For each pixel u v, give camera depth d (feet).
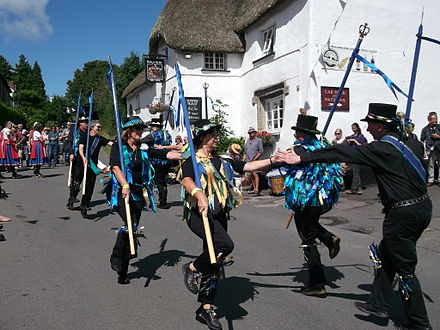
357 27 37.99
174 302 13.46
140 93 67.26
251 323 11.98
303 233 13.75
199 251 19.01
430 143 33.60
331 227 23.73
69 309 12.89
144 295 14.01
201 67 49.39
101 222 24.85
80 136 27.20
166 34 48.03
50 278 15.48
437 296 13.82
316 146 13.65
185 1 51.31
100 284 14.94
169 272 16.24
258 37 45.96
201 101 49.39
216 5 50.96
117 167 14.44
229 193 12.41
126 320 12.18
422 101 41.19
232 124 50.57
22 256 18.11
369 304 11.85
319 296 13.83
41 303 13.29
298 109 38.78
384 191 11.05
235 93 50.49
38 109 172.76
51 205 30.37
